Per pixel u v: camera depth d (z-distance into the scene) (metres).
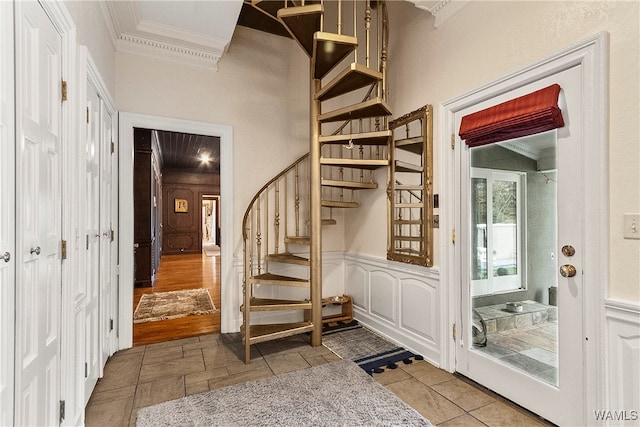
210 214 15.62
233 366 2.48
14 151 1.09
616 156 1.49
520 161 1.97
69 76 1.58
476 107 2.20
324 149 3.74
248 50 3.41
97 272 2.21
